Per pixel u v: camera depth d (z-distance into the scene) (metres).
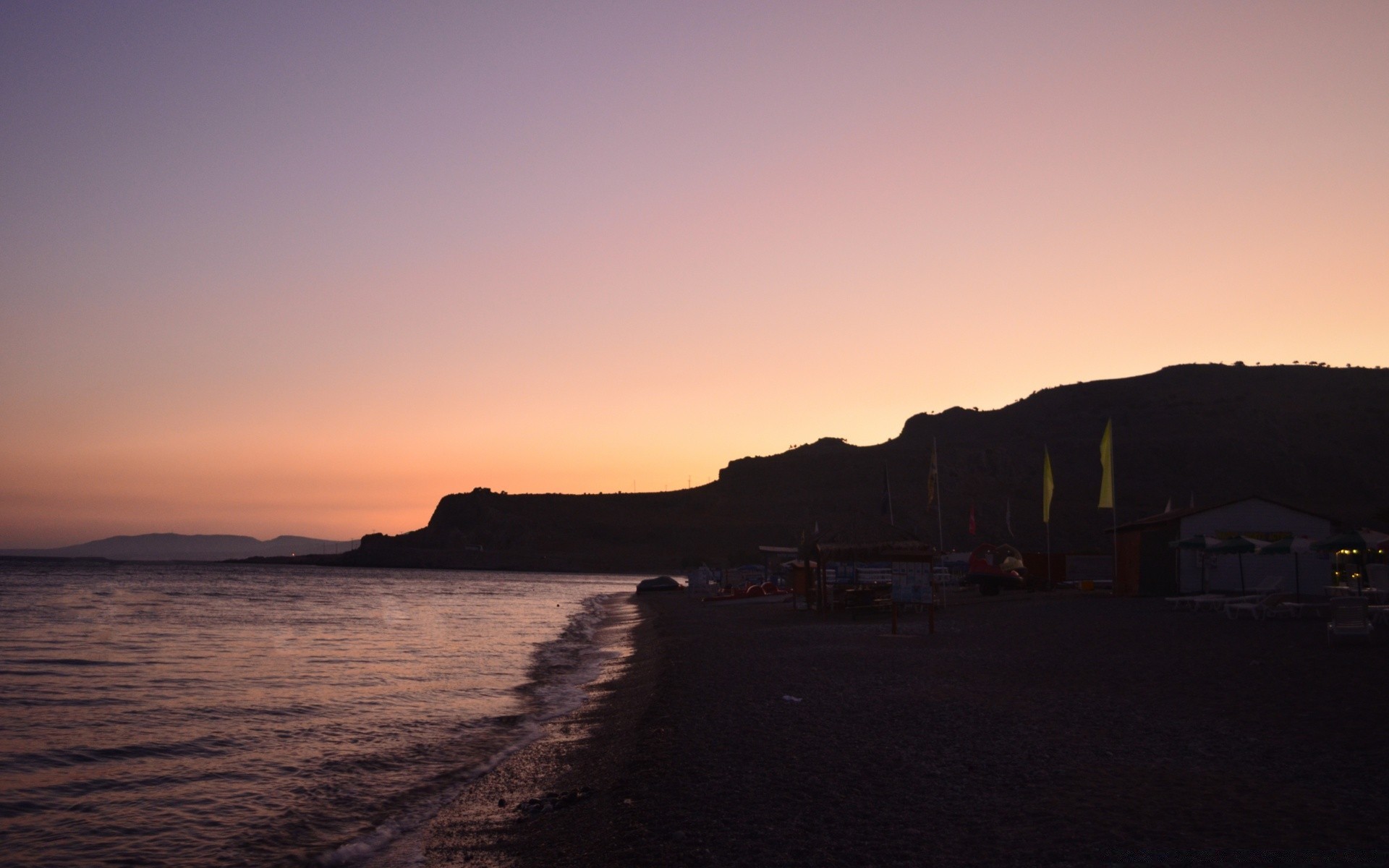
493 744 14.89
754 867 7.09
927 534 157.12
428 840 9.67
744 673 19.36
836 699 15.09
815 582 46.12
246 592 90.69
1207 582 34.81
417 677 24.58
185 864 9.30
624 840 8.19
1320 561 33.44
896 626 28.05
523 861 8.51
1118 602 35.41
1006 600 41.84
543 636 39.88
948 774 9.65
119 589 88.69
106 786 12.48
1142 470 175.62
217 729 16.70
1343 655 17.09
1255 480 165.50
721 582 72.50
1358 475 164.62
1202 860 6.58
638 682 20.98
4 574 124.62
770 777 9.97
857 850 7.34
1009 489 179.00
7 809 11.31
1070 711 12.95
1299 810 7.70
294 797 11.69
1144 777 9.07
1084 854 6.88
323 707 19.30
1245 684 14.37
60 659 29.03
